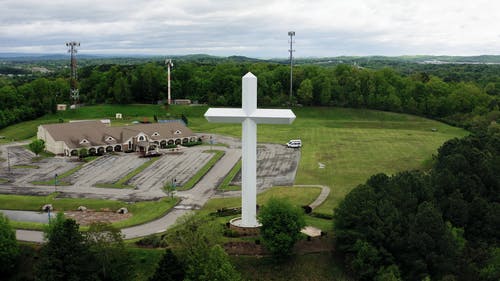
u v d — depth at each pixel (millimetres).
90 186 97125
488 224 67438
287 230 58188
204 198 88750
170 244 56938
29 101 188375
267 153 127938
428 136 153750
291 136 154000
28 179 102500
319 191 90875
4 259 57719
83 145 128250
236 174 106625
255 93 64375
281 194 89375
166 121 169625
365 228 59156
